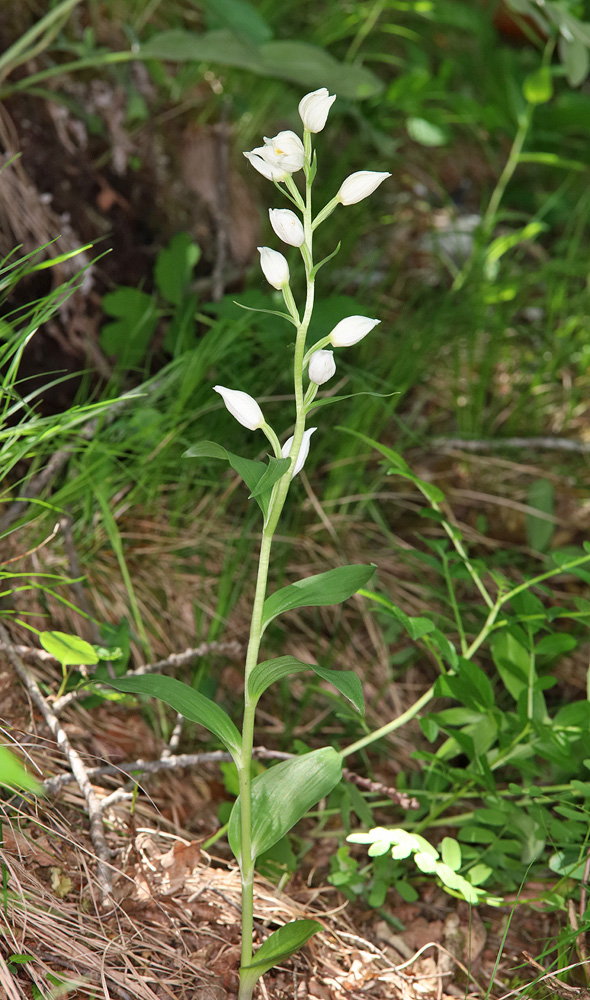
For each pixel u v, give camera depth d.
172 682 0.35
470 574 0.53
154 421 0.59
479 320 0.82
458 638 0.63
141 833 0.45
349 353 0.78
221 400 0.65
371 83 0.78
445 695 0.48
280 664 0.34
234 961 0.40
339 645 0.61
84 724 0.50
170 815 0.49
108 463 0.59
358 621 0.63
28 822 0.42
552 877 0.48
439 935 0.45
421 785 0.53
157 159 0.77
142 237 0.74
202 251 0.79
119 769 0.44
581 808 0.46
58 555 0.57
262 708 0.57
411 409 0.81
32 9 0.74
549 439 0.79
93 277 0.69
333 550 0.66
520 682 0.51
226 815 0.47
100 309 0.69
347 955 0.43
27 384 0.64
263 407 0.69
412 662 0.61
